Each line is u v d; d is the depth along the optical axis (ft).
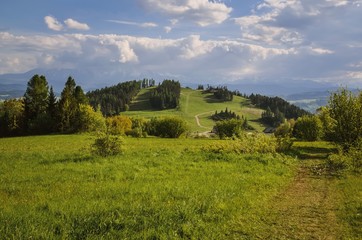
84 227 32.35
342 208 43.70
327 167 79.97
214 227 35.22
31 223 32.22
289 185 59.52
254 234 34.63
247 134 113.80
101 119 305.53
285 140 115.44
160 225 34.04
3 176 64.23
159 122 278.26
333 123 110.52
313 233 35.14
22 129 317.83
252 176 64.23
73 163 80.07
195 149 111.96
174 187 51.93
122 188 51.34
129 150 108.99
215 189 51.01
